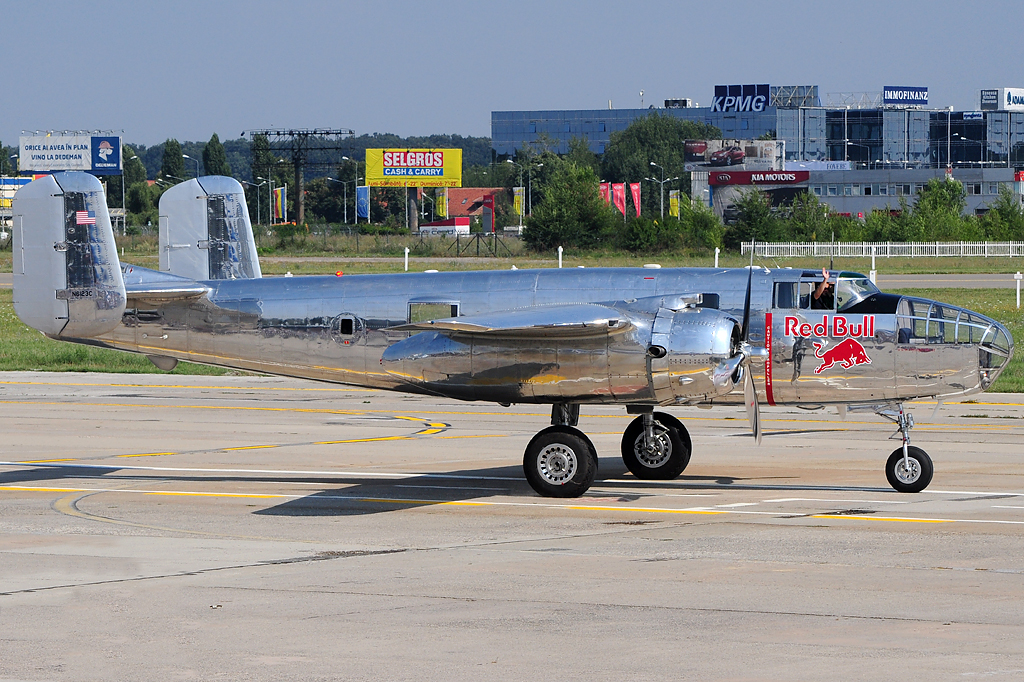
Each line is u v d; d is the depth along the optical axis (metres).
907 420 41.94
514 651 22.78
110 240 43.25
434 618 25.06
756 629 24.19
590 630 24.14
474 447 51.59
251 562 30.36
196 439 53.84
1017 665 21.80
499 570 29.39
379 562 30.34
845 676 21.22
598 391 40.22
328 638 23.67
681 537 33.34
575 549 31.84
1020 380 75.38
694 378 39.25
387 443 52.75
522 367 40.62
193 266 51.31
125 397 68.94
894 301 42.19
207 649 22.98
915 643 23.17
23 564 30.11
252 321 44.56
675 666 21.83
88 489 41.88
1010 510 37.25
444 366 41.56
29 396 69.12
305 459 48.53
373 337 43.62
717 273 43.41
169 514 37.28
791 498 39.72
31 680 21.30
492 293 43.41
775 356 42.53
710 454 49.44
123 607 25.98
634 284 43.09
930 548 31.77
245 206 51.91
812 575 28.77
